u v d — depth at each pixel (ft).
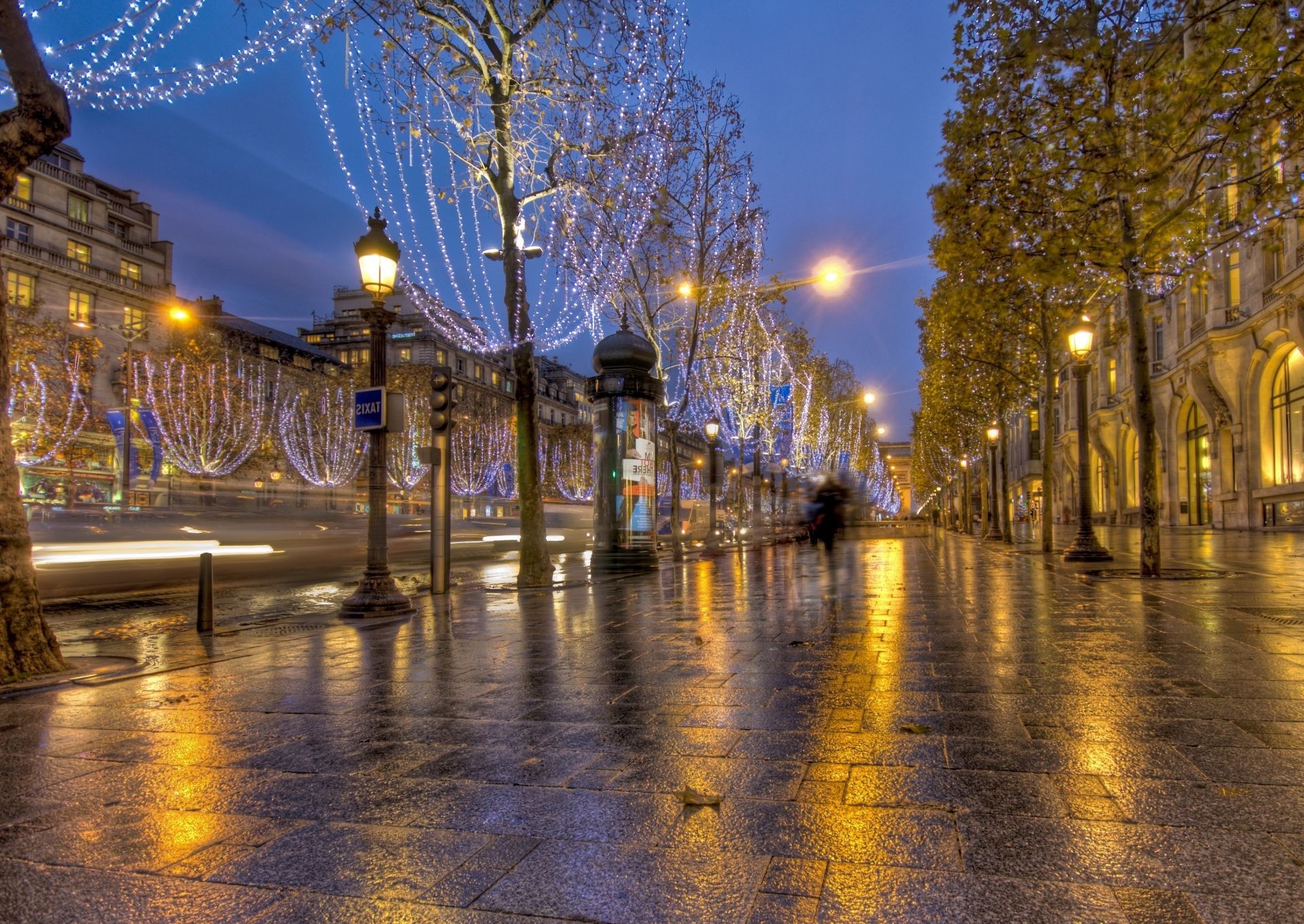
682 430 100.68
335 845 9.25
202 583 28.89
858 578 46.78
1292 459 96.78
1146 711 13.88
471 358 266.98
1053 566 53.26
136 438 143.95
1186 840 8.57
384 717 15.39
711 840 9.00
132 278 172.86
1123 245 28.48
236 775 12.02
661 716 14.71
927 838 8.84
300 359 210.79
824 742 12.66
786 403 119.44
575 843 9.09
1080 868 8.00
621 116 51.26
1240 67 24.86
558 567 69.97
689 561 73.51
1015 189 30.42
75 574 54.24
